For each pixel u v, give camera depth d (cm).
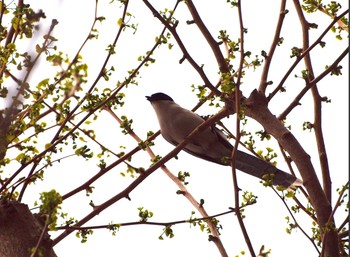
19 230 738
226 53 928
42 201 593
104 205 802
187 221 799
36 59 645
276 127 856
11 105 614
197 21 904
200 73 881
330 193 867
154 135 927
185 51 874
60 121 823
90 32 794
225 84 808
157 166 852
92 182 819
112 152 860
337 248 771
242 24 835
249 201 783
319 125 909
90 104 816
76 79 511
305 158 827
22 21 786
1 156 768
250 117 886
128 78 855
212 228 823
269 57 916
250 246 738
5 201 758
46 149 781
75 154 777
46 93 745
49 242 736
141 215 784
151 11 862
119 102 849
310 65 939
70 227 762
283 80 886
